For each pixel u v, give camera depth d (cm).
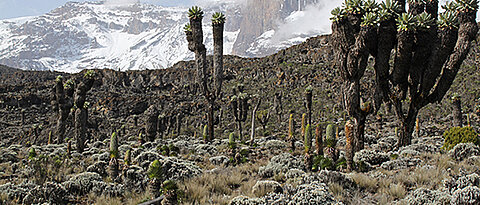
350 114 1529
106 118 7006
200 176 1105
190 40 2369
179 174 1109
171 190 828
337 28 1474
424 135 3288
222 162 1568
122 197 976
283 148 2112
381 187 930
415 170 1072
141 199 902
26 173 1254
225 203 847
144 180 1044
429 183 947
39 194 909
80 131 2103
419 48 1553
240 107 2973
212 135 2438
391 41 1510
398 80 1608
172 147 1977
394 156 1388
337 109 5659
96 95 8706
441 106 4828
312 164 1223
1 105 7662
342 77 1523
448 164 1128
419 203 748
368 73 6038
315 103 6212
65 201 924
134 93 9488
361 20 1460
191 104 7244
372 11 1459
